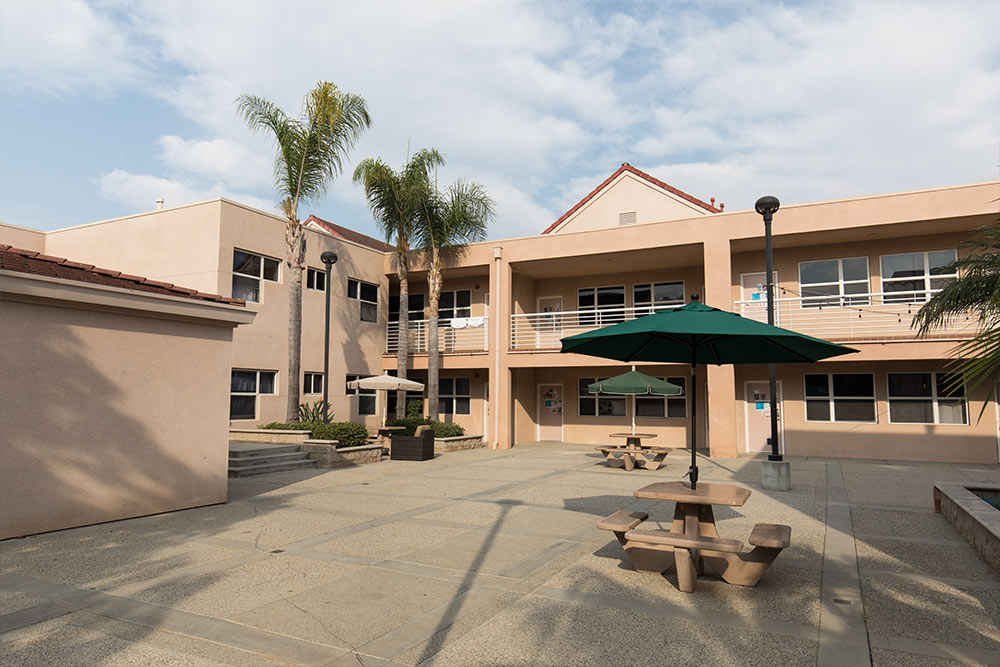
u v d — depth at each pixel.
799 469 15.64
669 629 4.93
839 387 19.25
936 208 16.55
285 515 9.55
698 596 5.73
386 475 14.37
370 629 4.95
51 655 4.41
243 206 18.00
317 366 20.67
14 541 7.68
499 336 22.08
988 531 6.78
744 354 7.23
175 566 6.71
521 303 24.12
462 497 11.28
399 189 21.12
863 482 13.22
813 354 6.73
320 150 17.53
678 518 6.54
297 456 15.49
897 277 18.88
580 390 24.23
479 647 4.59
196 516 9.42
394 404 25.16
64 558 6.97
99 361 8.85
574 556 7.19
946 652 4.48
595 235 20.75
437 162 21.64
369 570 6.60
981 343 5.26
